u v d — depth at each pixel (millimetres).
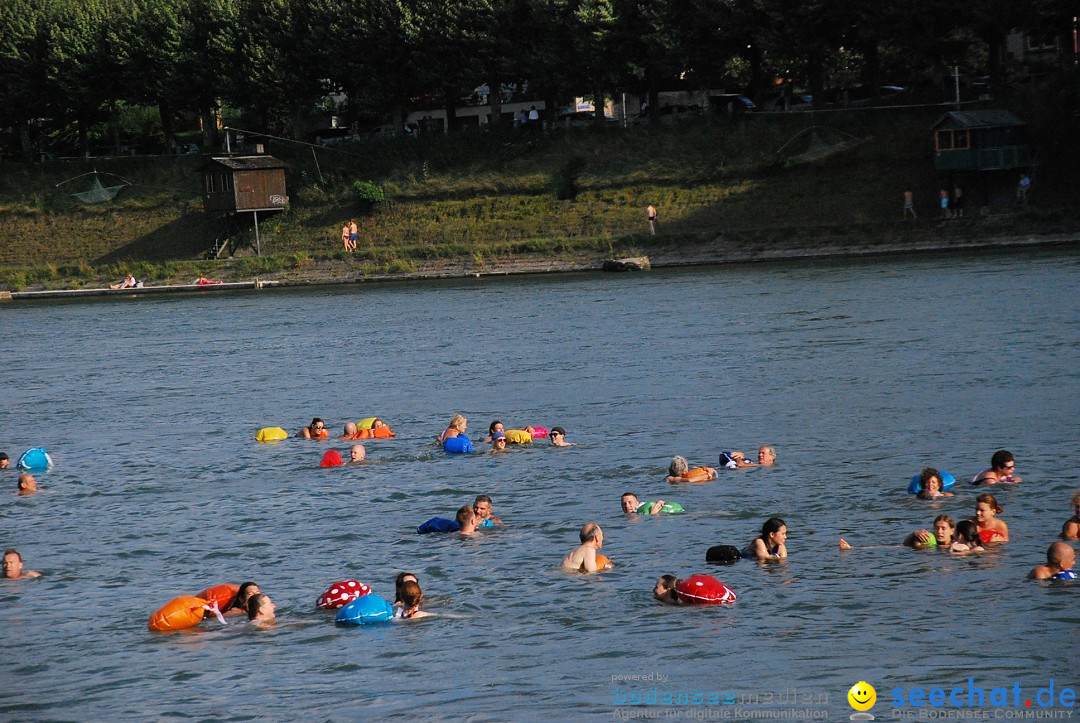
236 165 190375
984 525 38562
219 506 48688
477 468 53406
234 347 106562
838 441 54531
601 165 190250
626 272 160125
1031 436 52656
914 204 167500
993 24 168375
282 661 31188
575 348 91438
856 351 80000
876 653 29719
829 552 38406
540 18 195500
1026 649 29500
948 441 52969
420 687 28969
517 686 28750
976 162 161375
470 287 154125
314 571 39125
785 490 46562
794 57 183375
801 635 31219
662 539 40781
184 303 158375
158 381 88125
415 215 189500
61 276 187125
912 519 41625
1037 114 166750
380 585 37281
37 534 45562
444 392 75125
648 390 71125
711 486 47906
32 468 57906
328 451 55688
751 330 94312
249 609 34375
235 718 27719
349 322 121875
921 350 78125
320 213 193875
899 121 180125
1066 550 34906
